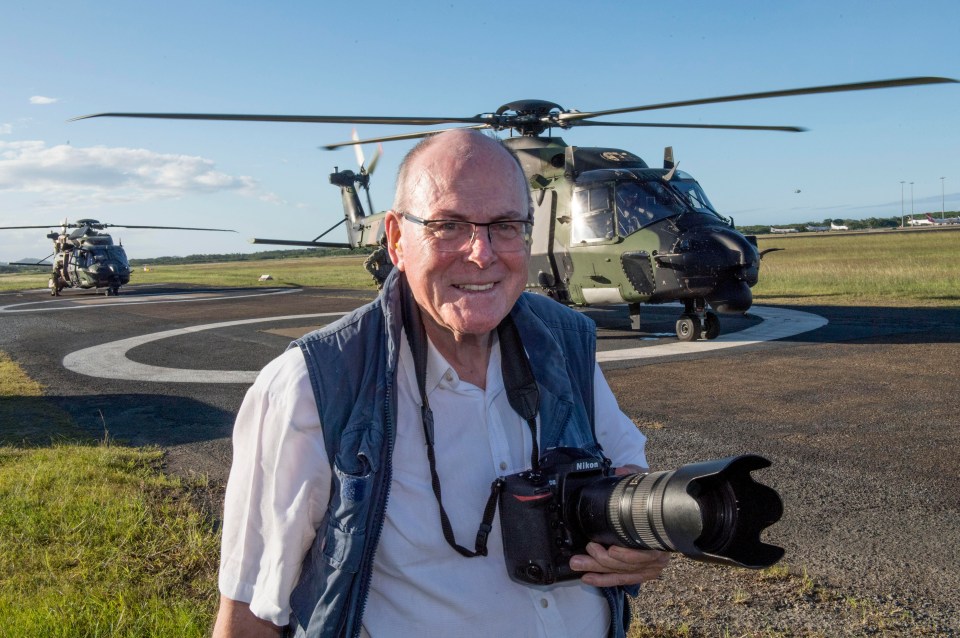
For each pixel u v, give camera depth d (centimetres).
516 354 161
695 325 1095
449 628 146
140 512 418
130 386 884
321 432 144
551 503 141
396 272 161
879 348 985
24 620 292
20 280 6656
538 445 157
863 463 507
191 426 673
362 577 140
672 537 122
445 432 153
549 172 1212
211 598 321
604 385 180
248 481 146
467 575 148
